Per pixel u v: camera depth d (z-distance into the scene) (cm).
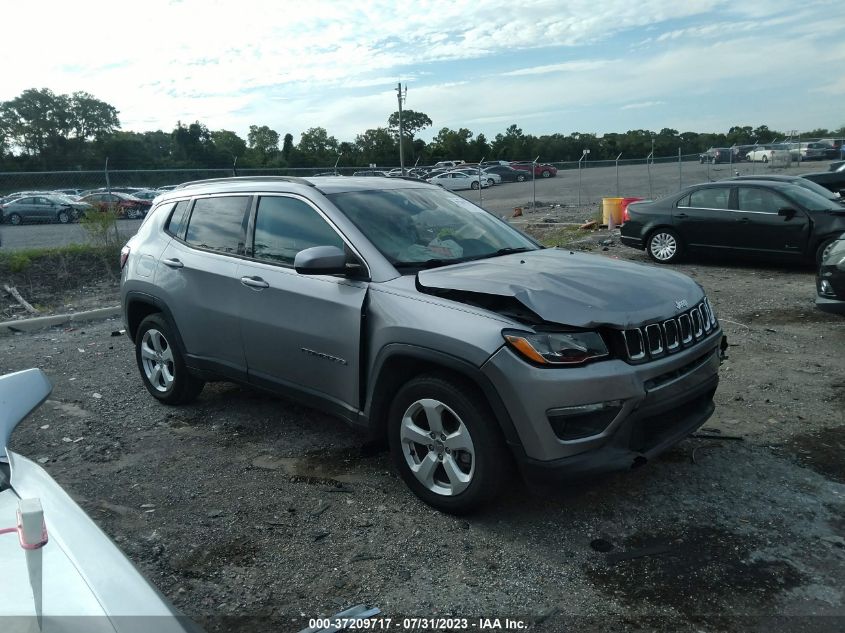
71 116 9806
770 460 439
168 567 343
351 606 309
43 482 226
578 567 333
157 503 409
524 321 346
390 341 381
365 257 414
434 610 304
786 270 1141
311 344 430
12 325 888
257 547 358
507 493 407
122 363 717
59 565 179
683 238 1214
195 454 478
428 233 452
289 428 520
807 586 313
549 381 331
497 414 344
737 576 322
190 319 518
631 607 303
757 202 1136
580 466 335
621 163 3425
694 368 383
